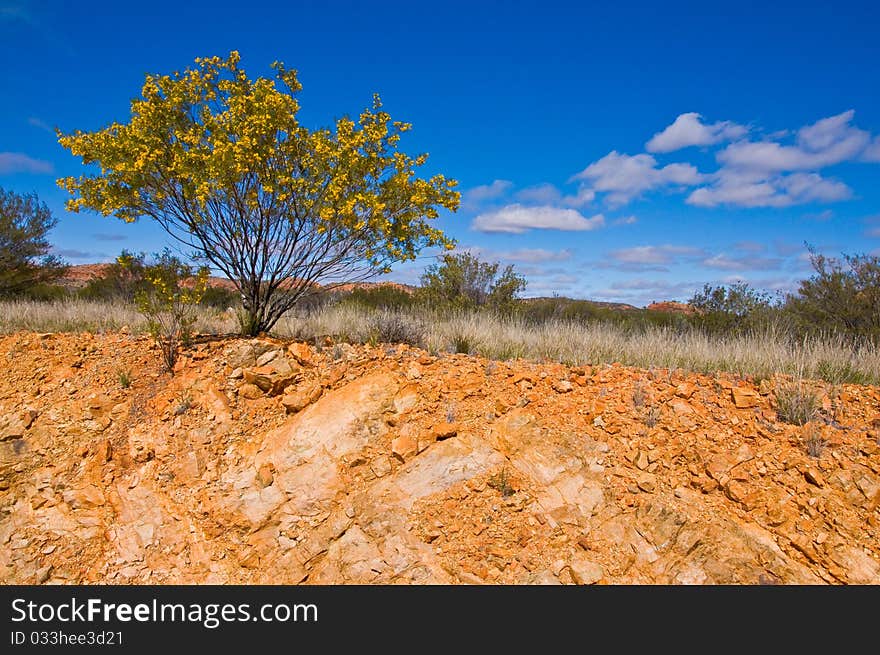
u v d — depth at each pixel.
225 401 5.45
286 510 4.38
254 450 4.94
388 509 4.23
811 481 4.16
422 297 12.85
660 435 4.73
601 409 5.07
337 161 6.38
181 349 6.40
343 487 4.48
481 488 4.33
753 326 10.49
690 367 6.38
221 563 4.13
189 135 6.27
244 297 7.09
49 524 4.42
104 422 5.34
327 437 4.85
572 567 3.74
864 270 10.27
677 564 3.72
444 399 5.27
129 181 6.36
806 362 6.19
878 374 6.12
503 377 5.71
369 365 5.91
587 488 4.25
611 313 14.35
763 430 4.73
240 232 6.70
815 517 3.89
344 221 6.29
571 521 4.05
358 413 5.02
